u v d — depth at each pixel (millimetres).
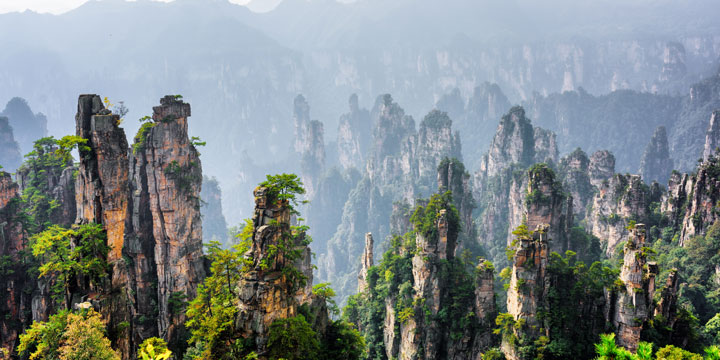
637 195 142875
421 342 100250
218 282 66562
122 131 71062
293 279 63125
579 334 81812
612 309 81375
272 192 61875
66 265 65688
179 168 92562
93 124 68688
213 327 59531
